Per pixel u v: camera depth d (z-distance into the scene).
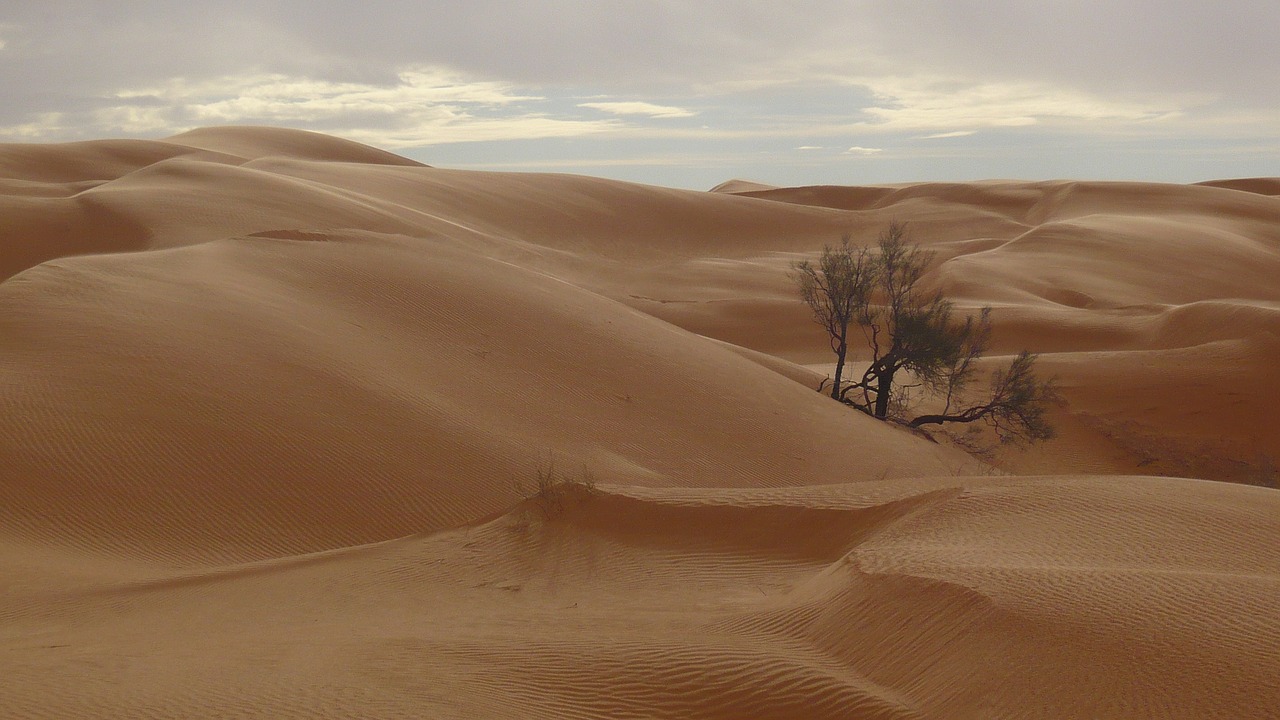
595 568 10.25
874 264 32.91
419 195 79.25
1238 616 6.07
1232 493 9.89
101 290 20.05
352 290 24.19
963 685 6.00
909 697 6.16
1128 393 35.41
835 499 10.88
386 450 16.69
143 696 6.16
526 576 10.22
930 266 71.62
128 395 16.09
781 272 70.44
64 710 5.90
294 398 17.41
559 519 11.71
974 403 35.25
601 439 20.06
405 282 25.55
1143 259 67.44
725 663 6.66
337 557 11.74
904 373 39.97
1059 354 40.38
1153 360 38.16
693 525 10.92
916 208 108.06
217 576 11.46
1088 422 33.53
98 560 12.62
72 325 18.05
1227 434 32.41
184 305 20.11
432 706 6.01
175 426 15.62
